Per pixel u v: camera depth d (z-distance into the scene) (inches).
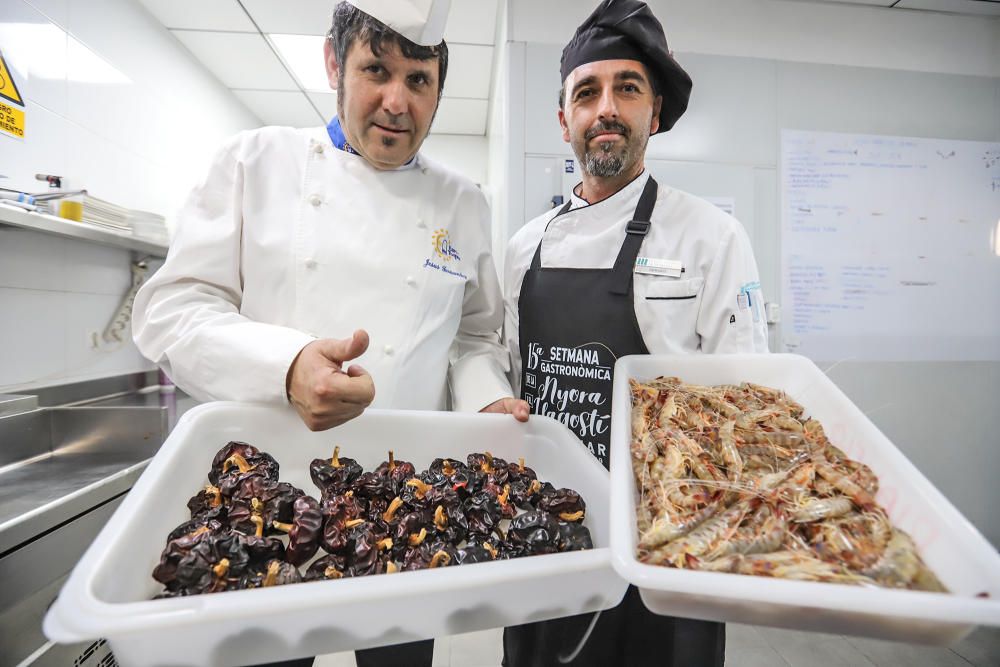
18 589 41.6
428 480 31.4
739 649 73.1
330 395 26.9
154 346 35.8
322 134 43.9
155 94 104.3
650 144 90.5
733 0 91.9
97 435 70.7
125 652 17.6
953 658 71.0
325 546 26.1
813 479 25.3
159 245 86.4
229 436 32.4
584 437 46.4
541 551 26.0
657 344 45.4
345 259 39.5
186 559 22.1
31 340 71.4
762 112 92.1
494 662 68.4
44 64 74.5
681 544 21.4
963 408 97.9
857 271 95.0
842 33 94.5
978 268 97.8
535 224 57.7
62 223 65.2
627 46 45.6
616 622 40.4
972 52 97.9
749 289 45.1
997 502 98.7
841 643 74.4
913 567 19.7
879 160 94.8
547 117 86.4
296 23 106.9
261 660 19.0
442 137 175.5
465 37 110.1
